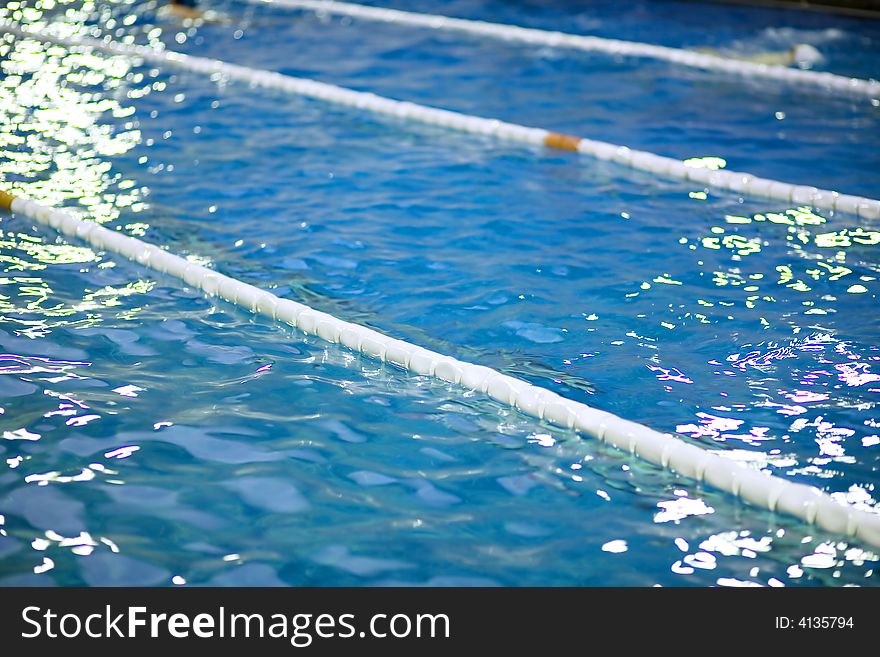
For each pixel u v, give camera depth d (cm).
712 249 616
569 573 345
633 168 762
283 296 550
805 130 833
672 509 379
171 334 508
